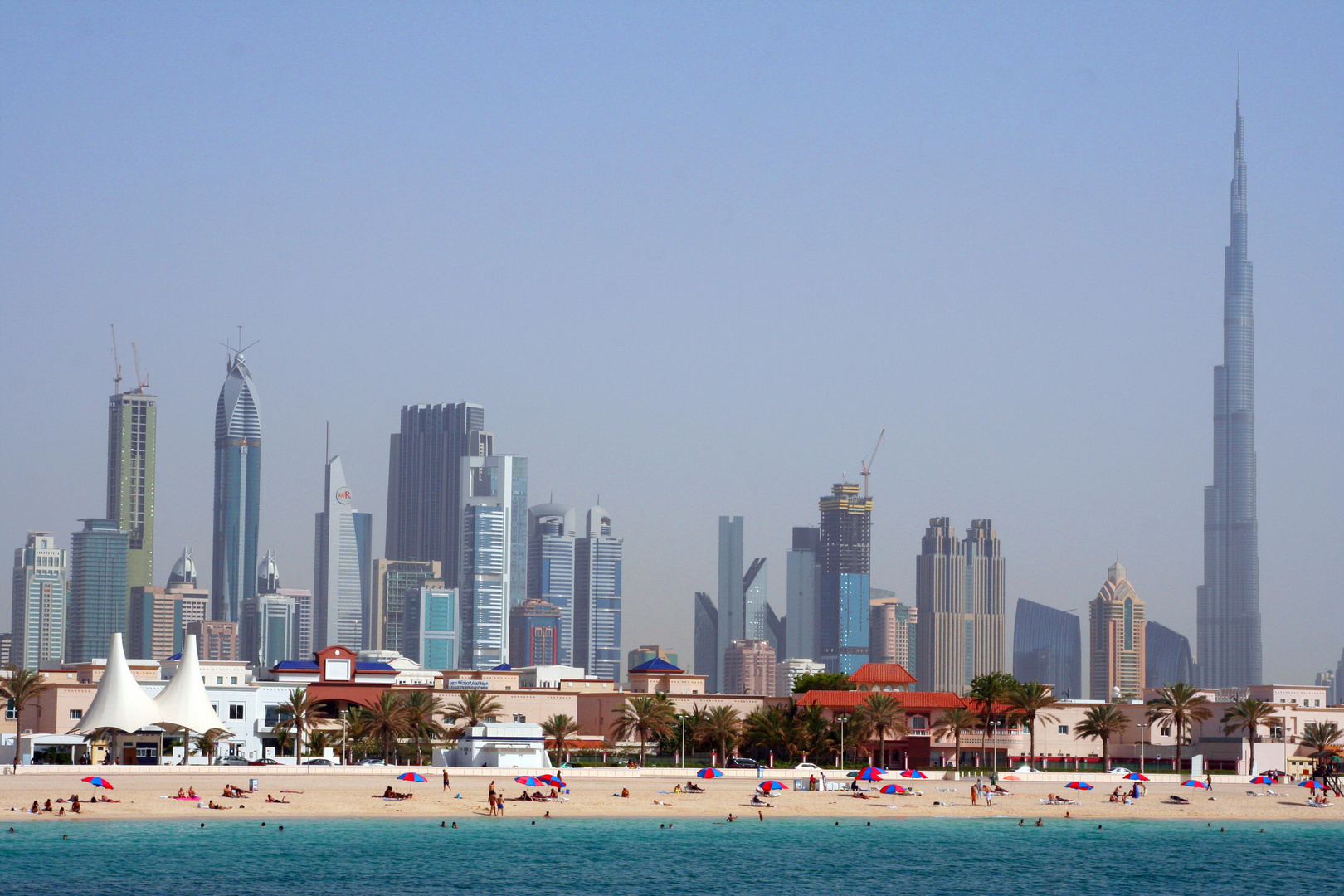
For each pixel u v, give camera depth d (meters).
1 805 179.62
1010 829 196.75
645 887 149.50
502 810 191.25
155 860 153.00
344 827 177.12
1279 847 188.62
